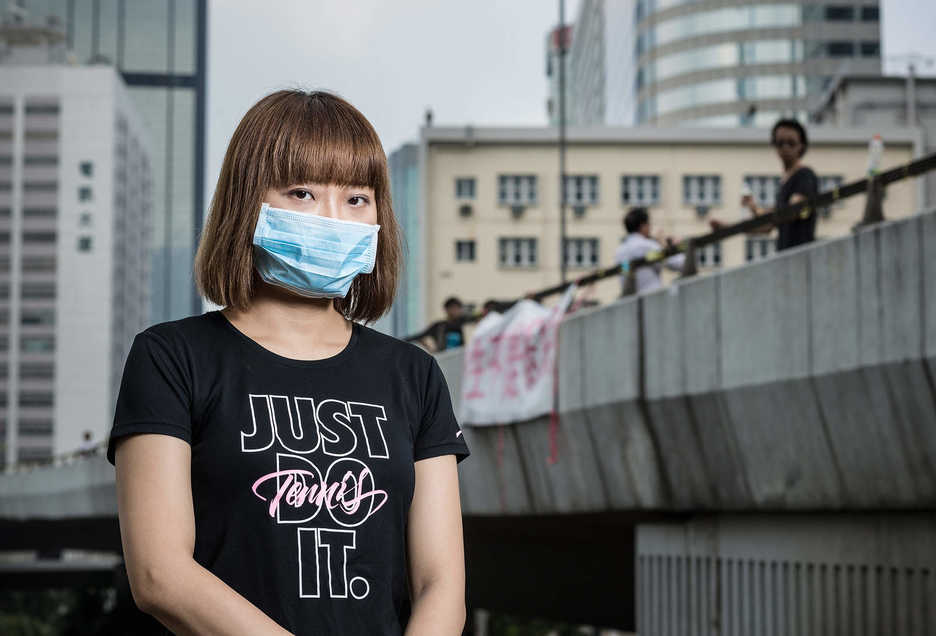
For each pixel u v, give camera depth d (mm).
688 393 6879
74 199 128250
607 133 54031
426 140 53344
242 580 1899
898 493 5414
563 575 14398
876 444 5484
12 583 53875
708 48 86438
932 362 4945
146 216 152250
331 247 2055
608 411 7801
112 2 177875
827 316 5668
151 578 1843
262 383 2006
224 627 1805
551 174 53781
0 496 29266
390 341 2186
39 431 125125
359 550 1960
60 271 127250
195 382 1988
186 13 178500
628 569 13203
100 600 52062
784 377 6012
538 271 53500
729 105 85750
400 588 2037
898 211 50781
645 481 7617
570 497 8648
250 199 2082
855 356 5465
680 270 7656
